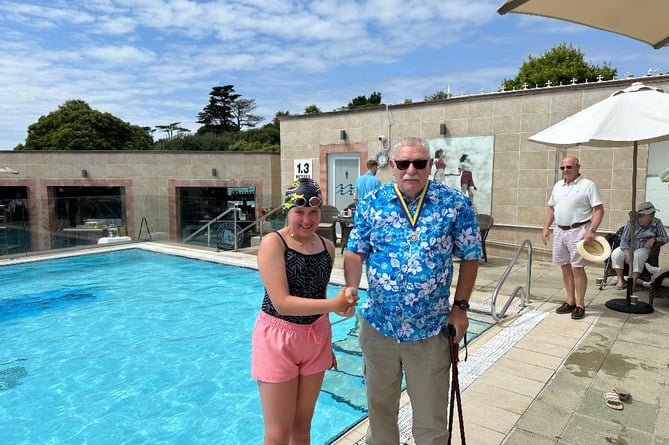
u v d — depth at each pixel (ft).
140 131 124.16
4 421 12.04
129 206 41.65
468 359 13.10
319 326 7.55
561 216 16.70
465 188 30.58
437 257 7.22
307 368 7.50
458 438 9.16
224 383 14.08
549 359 13.02
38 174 60.85
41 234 37.35
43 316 20.74
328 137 37.55
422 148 7.09
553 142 16.24
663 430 9.36
